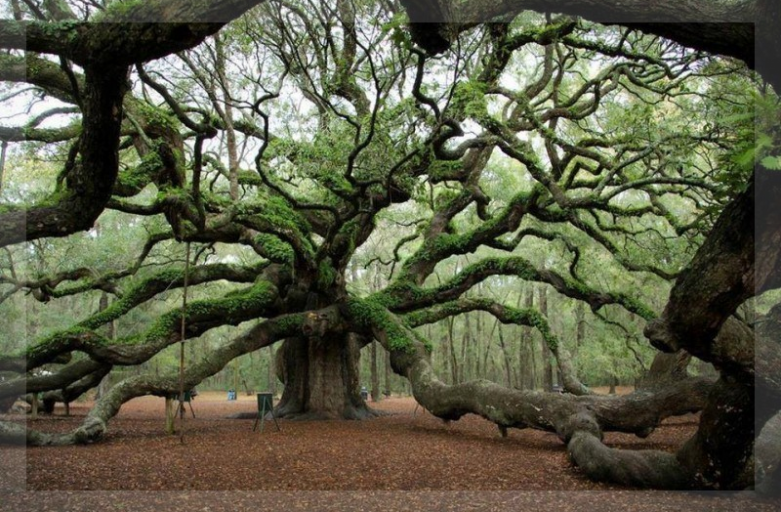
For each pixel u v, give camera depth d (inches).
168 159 487.8
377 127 518.9
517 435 612.7
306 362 868.6
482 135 676.7
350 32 454.3
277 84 523.5
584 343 1289.4
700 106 462.9
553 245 991.6
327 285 751.1
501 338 1628.9
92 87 250.2
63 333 618.5
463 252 800.3
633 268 716.7
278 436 606.5
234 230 724.0
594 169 658.8
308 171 544.1
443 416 627.8
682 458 330.6
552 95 680.4
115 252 900.0
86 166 290.0
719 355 246.8
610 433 620.7
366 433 636.1
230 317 711.1
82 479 364.8
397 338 725.3
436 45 250.4
